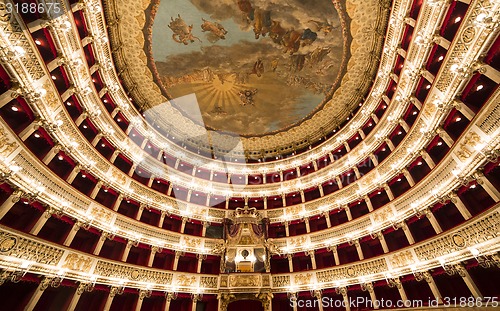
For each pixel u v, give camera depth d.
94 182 18.52
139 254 20.19
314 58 22.42
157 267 20.75
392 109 19.17
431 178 15.16
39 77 12.53
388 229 17.66
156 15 19.53
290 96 25.73
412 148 16.58
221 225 24.44
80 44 15.32
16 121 13.31
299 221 23.61
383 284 16.67
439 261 13.70
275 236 24.14
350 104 25.50
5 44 10.47
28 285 13.77
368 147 21.50
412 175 18.00
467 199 14.01
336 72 23.31
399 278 15.80
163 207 22.30
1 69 10.97
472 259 12.44
